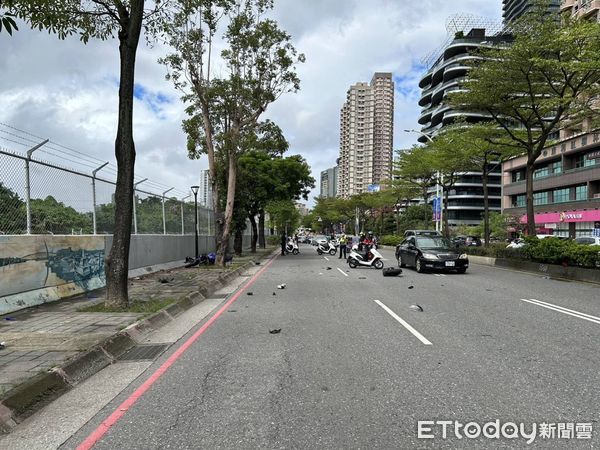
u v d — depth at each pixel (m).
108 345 6.36
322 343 6.75
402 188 41.53
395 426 3.89
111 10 9.20
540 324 8.05
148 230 17.52
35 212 9.86
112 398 4.69
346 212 90.06
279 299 11.43
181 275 16.42
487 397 4.52
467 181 95.31
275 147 23.30
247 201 31.03
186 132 22.22
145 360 6.09
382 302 10.71
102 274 12.81
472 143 24.30
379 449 3.50
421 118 96.56
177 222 21.78
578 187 53.84
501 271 19.47
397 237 46.31
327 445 3.56
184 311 9.89
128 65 9.36
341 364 5.66
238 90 20.30
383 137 106.94
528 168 21.39
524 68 17.84
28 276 9.45
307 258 30.83
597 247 15.45
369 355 6.06
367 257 21.41
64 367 5.22
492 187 95.69
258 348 6.53
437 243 19.78
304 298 11.52
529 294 12.02
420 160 35.03
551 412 4.16
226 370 5.52
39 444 3.68
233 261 24.72
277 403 4.43
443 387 4.81
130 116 9.48
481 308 9.79
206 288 12.93
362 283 14.85
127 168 9.44
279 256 33.72
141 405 4.46
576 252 16.19
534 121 22.44
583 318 8.62
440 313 9.19
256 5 20.05
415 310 9.53
